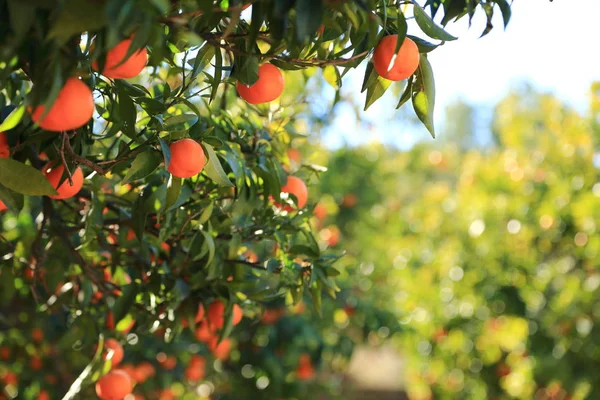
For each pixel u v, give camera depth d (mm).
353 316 4457
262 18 1318
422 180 7820
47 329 2896
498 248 5113
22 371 2938
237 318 1911
